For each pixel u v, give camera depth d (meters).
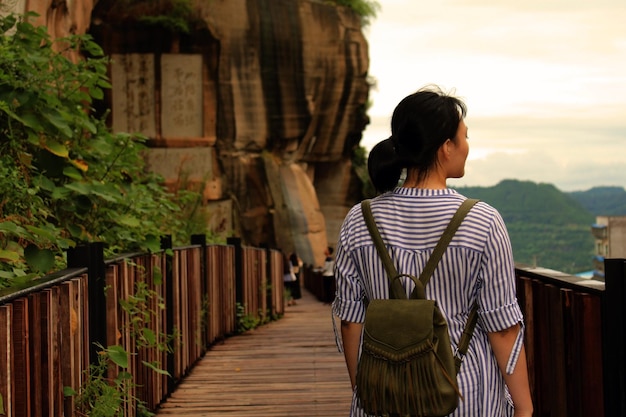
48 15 12.71
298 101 32.31
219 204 29.78
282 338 11.25
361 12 34.81
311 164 35.78
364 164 39.50
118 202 6.38
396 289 2.45
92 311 4.47
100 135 6.98
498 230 2.44
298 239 32.44
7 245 5.03
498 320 2.42
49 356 3.47
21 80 6.08
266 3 31.16
